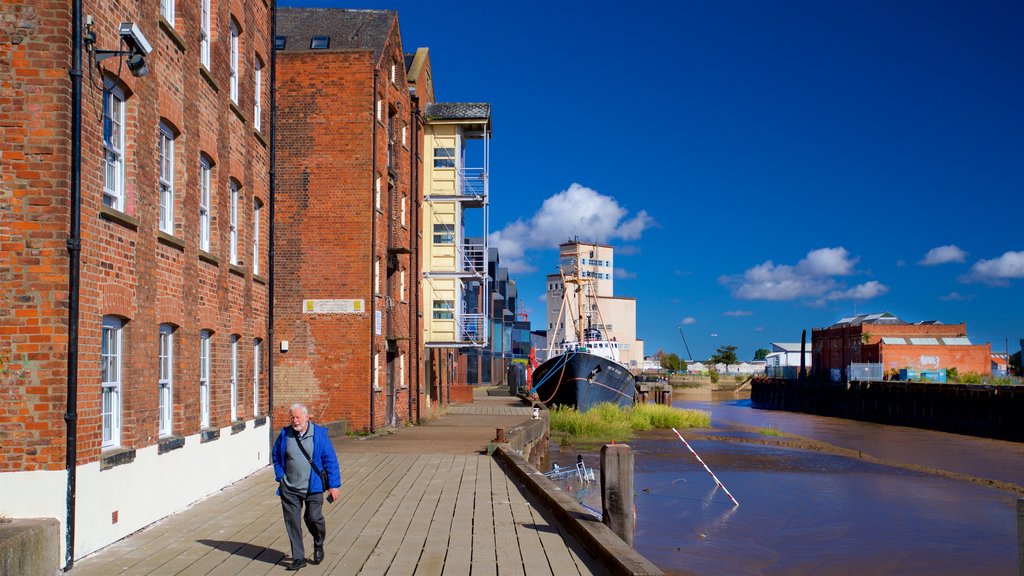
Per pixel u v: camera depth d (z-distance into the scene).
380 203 29.94
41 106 9.62
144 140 11.98
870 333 83.44
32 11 9.64
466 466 19.84
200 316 14.95
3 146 9.58
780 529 21.50
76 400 9.71
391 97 31.64
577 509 12.34
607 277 129.12
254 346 18.94
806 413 85.25
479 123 38.03
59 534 9.39
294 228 28.31
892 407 68.06
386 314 30.72
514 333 107.81
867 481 30.19
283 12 32.75
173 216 13.77
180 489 13.73
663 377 128.88
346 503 14.54
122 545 10.84
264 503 14.47
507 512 13.65
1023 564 8.15
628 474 12.53
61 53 9.67
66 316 9.61
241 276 17.66
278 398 27.95
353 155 28.39
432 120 37.78
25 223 9.56
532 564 9.98
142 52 10.72
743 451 39.34
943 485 29.47
